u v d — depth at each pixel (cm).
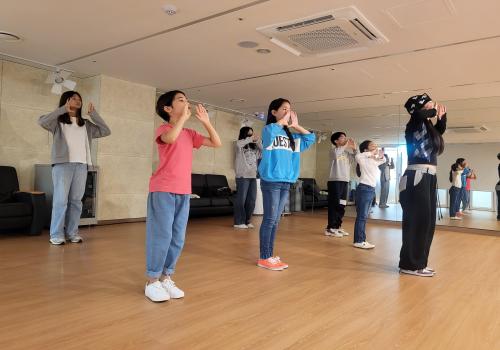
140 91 627
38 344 172
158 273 241
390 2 322
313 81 572
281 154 330
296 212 850
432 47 419
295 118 339
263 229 339
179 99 245
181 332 191
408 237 327
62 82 532
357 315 225
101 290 256
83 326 195
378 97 657
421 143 326
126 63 516
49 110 562
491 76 516
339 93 639
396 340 191
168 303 235
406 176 332
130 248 397
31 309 217
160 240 236
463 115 659
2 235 450
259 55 467
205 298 247
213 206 689
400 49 428
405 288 285
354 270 338
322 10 342
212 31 397
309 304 243
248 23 375
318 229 599
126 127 609
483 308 245
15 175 493
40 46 459
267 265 333
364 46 421
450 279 317
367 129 771
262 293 262
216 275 306
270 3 332
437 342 190
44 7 353
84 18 376
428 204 322
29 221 447
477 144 647
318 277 310
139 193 628
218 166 823
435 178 329
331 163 546
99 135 445
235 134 862
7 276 283
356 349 179
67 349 168
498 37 387
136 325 198
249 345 179
